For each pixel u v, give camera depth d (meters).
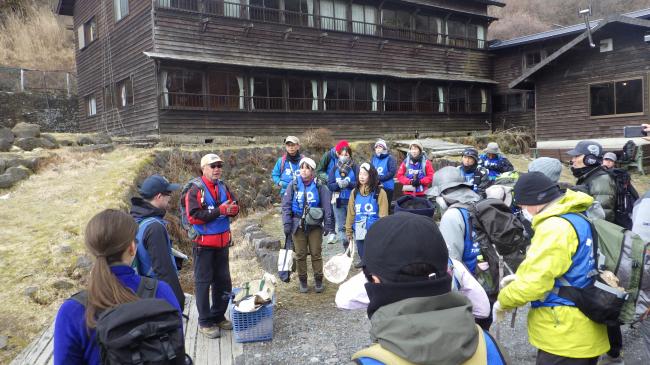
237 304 4.29
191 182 4.29
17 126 10.71
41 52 26.36
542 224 2.44
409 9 20.67
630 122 16.31
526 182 2.55
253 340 4.35
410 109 20.66
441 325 1.24
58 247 5.86
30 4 29.80
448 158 14.82
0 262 5.51
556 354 2.40
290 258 5.41
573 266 2.38
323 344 4.32
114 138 13.55
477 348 1.32
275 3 16.58
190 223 4.22
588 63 17.38
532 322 2.52
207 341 4.38
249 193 12.08
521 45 23.09
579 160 4.61
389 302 1.35
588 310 2.31
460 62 22.92
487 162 7.36
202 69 14.82
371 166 5.61
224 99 15.27
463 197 3.14
